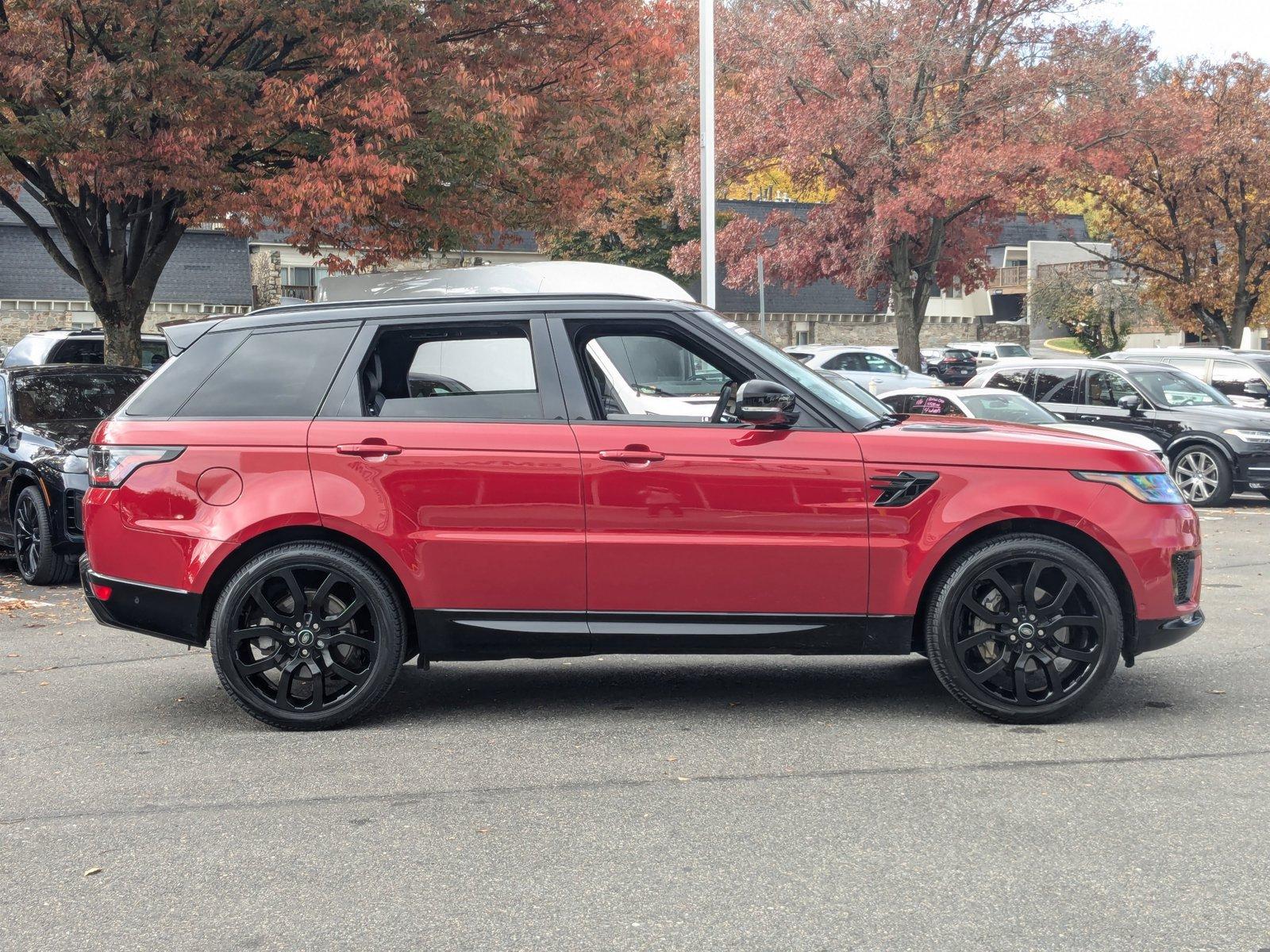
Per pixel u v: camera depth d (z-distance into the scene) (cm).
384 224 1755
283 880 391
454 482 560
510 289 1187
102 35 1430
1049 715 559
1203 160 3484
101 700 641
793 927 349
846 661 718
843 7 3147
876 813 444
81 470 1045
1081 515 550
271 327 594
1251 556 1149
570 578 558
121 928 357
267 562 565
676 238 4741
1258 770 491
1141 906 361
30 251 4569
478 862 402
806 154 3073
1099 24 3128
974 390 1390
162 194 1570
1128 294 5500
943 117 3172
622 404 605
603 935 346
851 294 5666
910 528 552
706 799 463
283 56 1584
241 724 586
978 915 356
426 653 567
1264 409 1609
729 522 555
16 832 438
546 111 1788
